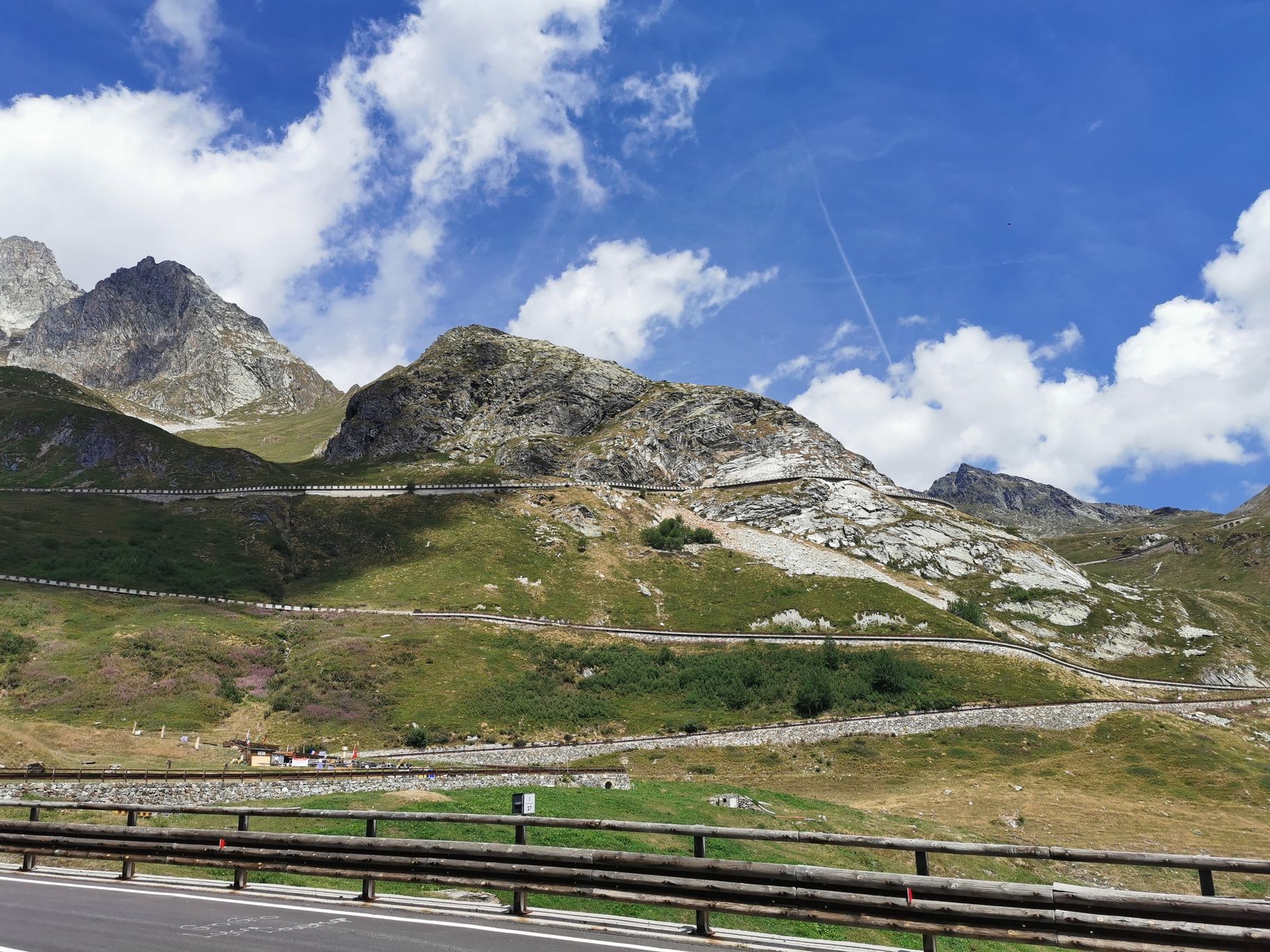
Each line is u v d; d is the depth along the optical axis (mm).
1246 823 69250
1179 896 12555
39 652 86438
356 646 102688
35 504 152125
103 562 124188
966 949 28109
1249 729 111062
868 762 88875
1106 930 12758
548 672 106188
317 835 17875
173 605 110000
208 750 67875
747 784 81188
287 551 147625
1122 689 127125
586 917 15555
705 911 14734
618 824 15750
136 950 13703
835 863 41812
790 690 106625
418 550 150125
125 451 192000
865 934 25953
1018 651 122938
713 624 131625
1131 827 66312
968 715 100062
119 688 82625
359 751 78375
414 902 16828
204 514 157625
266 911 16250
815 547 168875
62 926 15125
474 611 123000
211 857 18688
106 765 55969
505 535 156875
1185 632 162625
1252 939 12016
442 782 53625
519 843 16406
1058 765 88188
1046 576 175750
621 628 125438
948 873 45656
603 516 172375
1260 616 181250
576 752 85875
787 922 25641
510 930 14820
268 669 95688
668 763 86062
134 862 19594
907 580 163625
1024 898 13094
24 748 54000
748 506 185375
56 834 20438
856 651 119062
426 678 98125
